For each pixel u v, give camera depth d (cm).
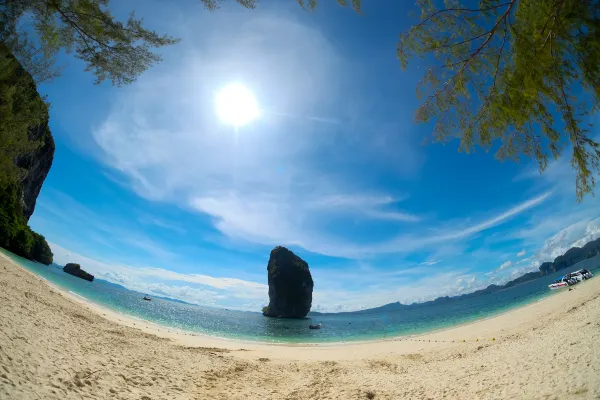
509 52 403
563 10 309
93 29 764
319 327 5359
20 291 1262
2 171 1448
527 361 866
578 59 321
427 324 4384
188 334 2495
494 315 3722
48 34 773
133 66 842
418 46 460
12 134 1295
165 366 950
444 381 888
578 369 661
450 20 423
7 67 1045
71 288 3859
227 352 1580
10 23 778
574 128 348
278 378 1087
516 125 428
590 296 2042
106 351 891
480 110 457
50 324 937
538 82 357
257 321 7594
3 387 429
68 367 624
